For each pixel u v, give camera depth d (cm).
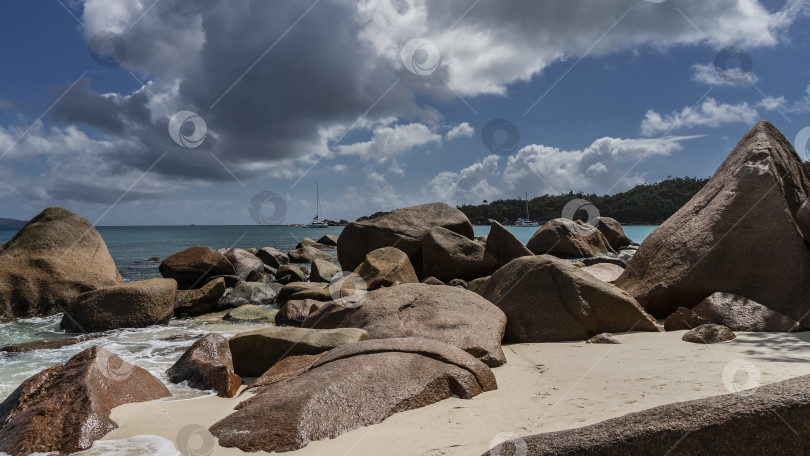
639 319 634
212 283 1160
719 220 732
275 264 2059
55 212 1214
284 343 551
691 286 709
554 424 335
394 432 343
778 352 476
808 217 650
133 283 990
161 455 332
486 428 339
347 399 374
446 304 638
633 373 442
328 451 319
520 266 718
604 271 1173
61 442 354
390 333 589
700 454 195
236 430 355
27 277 1063
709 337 547
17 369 630
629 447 200
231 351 573
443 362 439
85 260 1160
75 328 912
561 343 616
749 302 629
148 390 471
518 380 462
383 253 1095
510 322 663
